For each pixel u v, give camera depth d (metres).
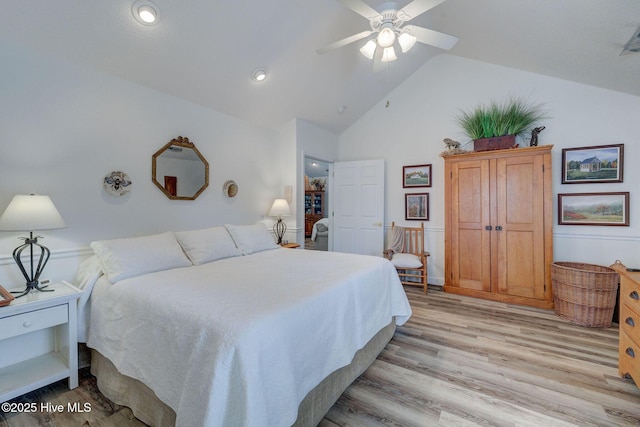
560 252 3.43
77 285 2.17
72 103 2.24
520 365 2.15
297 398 1.32
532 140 3.37
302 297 1.58
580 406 1.71
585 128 3.30
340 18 2.79
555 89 3.45
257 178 3.87
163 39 2.31
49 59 2.12
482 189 3.57
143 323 1.54
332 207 4.98
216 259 2.66
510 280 3.44
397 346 2.46
